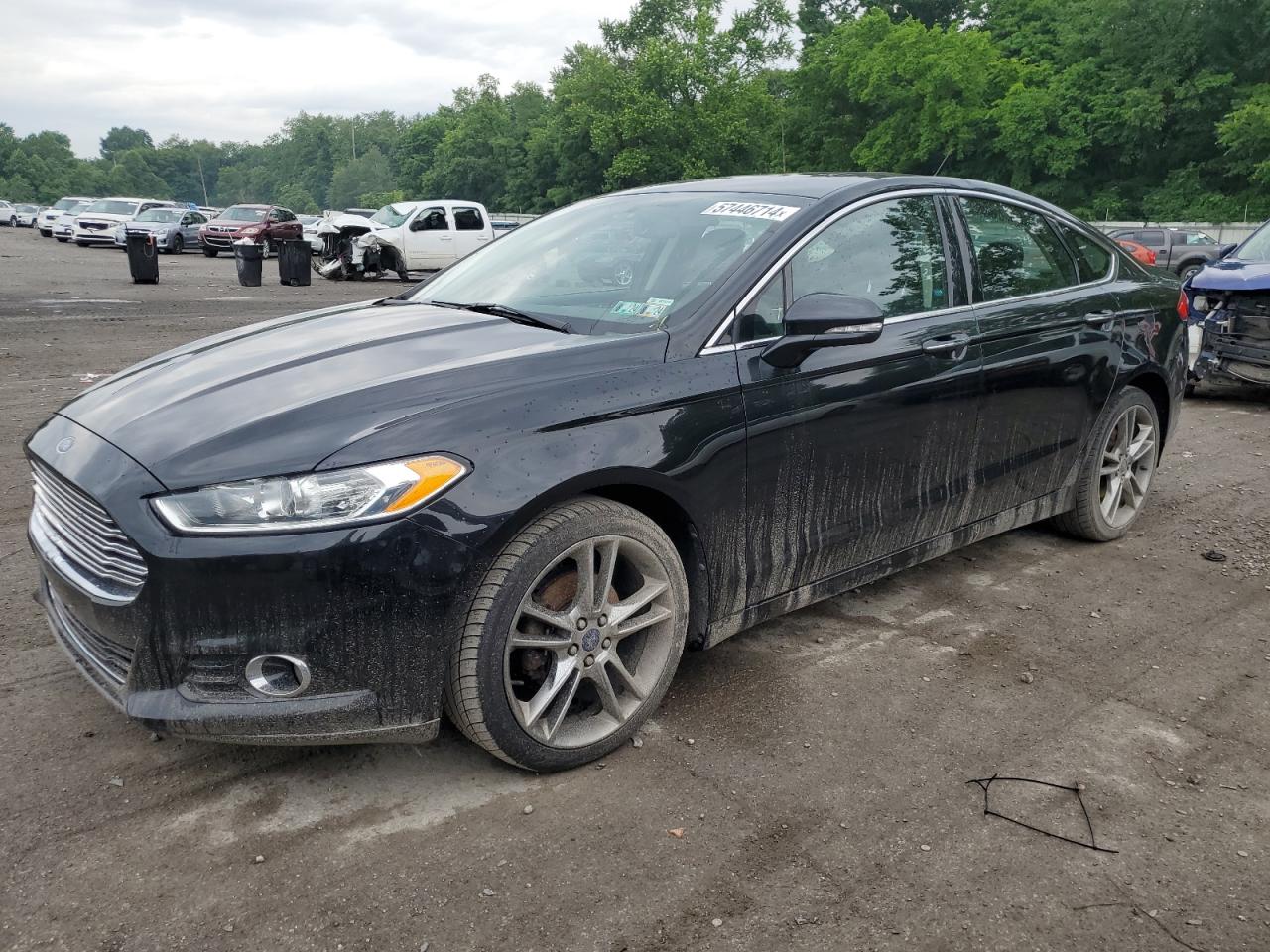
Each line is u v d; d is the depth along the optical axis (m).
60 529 2.66
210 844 2.39
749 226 3.29
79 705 3.01
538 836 2.45
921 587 4.14
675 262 3.25
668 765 2.78
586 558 2.64
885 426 3.38
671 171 55.12
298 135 183.88
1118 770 2.80
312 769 2.72
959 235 3.81
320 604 2.30
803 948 2.09
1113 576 4.32
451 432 2.44
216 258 31.84
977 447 3.79
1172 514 5.24
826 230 3.32
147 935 2.09
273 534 2.27
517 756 2.62
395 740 2.48
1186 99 44.62
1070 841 2.47
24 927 2.11
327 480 2.30
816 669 3.37
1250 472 6.13
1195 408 8.30
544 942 2.09
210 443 2.38
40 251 29.98
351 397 2.51
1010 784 2.71
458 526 2.38
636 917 2.17
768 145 57.34
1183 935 2.15
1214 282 8.15
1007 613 3.89
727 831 2.48
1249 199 42.25
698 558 2.95
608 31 57.44
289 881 2.27
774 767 2.77
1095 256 4.57
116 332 11.52
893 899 2.24
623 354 2.80
